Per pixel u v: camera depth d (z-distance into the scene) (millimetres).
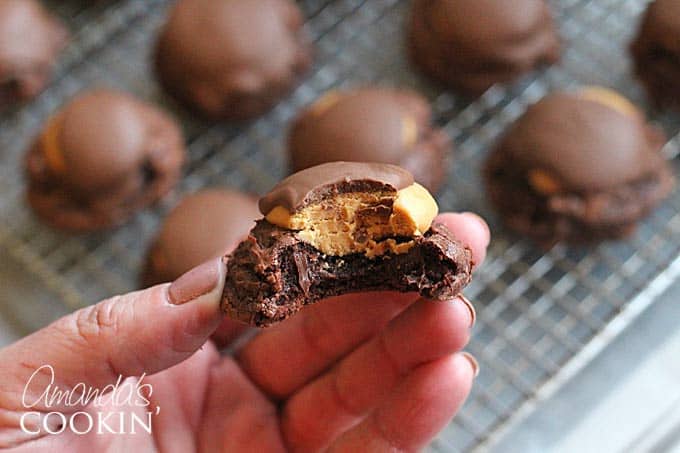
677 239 350
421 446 258
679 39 353
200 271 235
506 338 340
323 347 277
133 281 368
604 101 349
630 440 317
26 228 380
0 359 237
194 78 375
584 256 353
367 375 267
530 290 350
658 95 367
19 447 239
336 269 240
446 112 387
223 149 390
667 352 329
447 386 253
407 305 270
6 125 404
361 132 346
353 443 258
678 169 364
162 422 273
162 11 421
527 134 343
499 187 350
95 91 379
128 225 379
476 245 258
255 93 376
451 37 368
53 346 235
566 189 336
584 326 341
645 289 332
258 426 280
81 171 357
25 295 367
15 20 393
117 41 418
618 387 325
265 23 379
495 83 375
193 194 361
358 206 237
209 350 288
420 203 238
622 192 337
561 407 324
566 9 399
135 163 362
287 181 238
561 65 390
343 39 407
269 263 233
